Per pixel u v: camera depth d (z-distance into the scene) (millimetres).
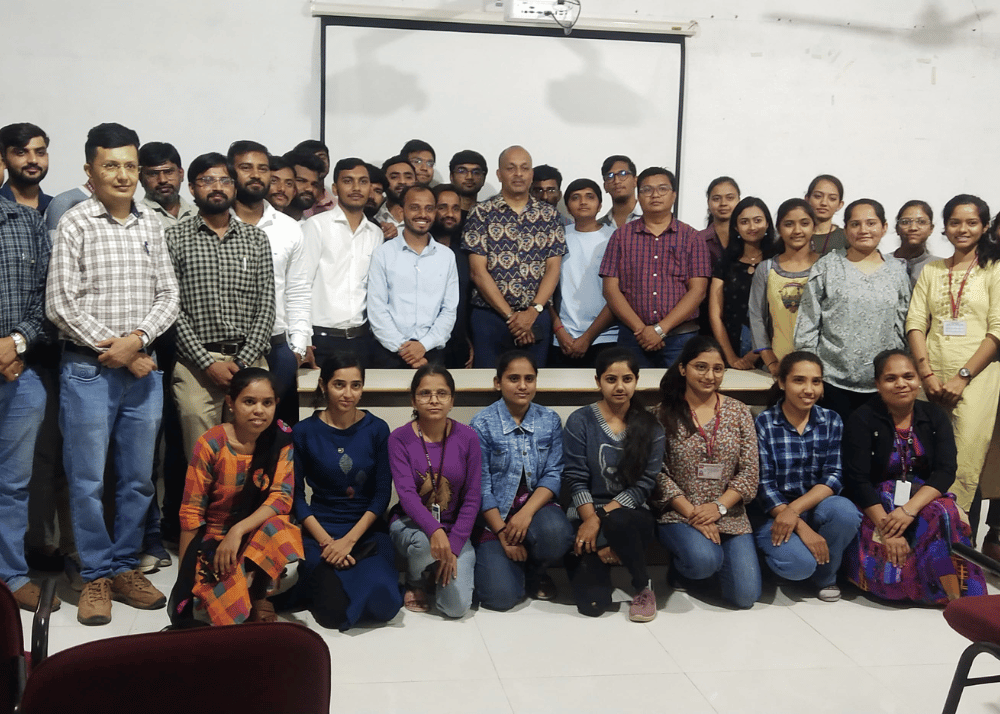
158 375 2906
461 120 4918
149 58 4641
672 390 3059
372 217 4215
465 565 2861
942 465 3014
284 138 4805
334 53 4754
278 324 3338
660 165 5117
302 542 2854
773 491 3053
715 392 3109
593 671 2506
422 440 2895
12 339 2697
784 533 2982
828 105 5234
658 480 3023
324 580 2742
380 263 3754
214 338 3057
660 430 2967
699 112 5125
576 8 4504
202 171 3029
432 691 2371
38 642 1787
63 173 4633
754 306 3748
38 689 1203
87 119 4617
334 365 2842
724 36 5102
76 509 2783
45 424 3062
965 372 3305
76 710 1220
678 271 3906
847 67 5227
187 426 3096
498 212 3990
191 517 2648
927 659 2611
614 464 2959
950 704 2066
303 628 1307
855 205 3375
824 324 3408
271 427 2719
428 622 2834
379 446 2930
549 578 3055
